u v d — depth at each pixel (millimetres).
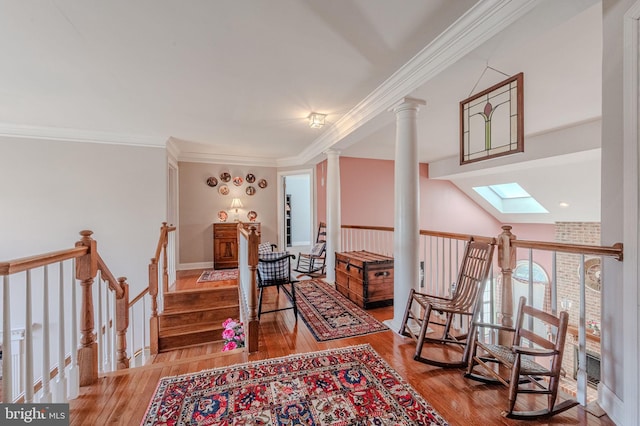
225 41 1945
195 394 1765
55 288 3506
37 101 2918
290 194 8258
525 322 3293
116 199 4047
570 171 4758
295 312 3043
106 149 4020
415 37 1938
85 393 1766
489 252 2139
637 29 1320
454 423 1516
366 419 1551
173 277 4289
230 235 5320
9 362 1229
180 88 2645
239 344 2570
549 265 6535
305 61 2211
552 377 1537
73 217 3895
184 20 1726
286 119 3516
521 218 6828
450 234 2758
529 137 4426
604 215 1544
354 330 2742
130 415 1583
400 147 2611
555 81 2576
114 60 2164
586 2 1435
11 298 3451
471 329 2051
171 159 4707
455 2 1622
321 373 1993
